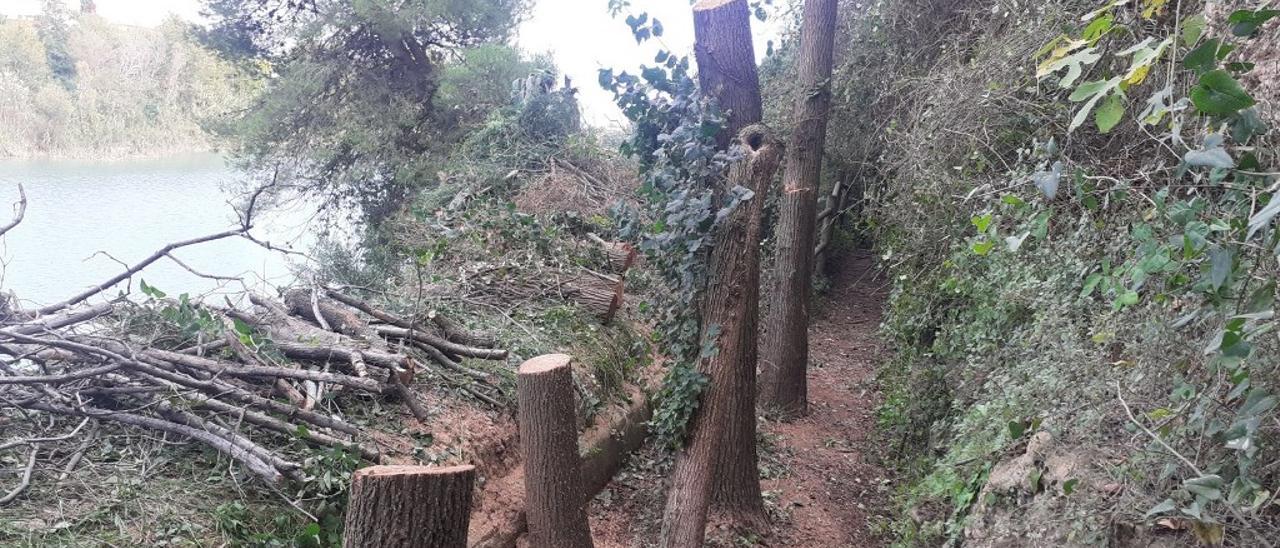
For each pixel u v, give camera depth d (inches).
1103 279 148.5
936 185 286.2
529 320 310.0
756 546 235.8
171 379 170.1
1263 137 112.4
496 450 225.3
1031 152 221.5
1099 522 133.0
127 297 200.4
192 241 201.6
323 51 669.9
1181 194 147.9
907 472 285.7
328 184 689.6
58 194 386.9
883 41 417.1
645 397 316.5
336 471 167.6
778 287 366.0
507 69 669.9
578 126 569.6
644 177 219.1
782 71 502.3
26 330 176.4
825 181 543.8
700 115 205.6
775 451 319.0
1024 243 231.1
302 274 265.1
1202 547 114.7
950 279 274.1
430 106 692.7
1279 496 98.4
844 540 255.4
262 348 197.9
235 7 638.5
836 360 456.1
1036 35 244.8
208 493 155.8
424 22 658.8
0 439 155.0
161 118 550.0
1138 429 124.2
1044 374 182.2
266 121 636.1
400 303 279.6
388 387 204.5
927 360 313.0
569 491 175.6
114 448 161.6
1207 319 115.6
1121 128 200.2
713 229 209.0
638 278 400.8
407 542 112.8
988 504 181.2
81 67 484.4
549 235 381.1
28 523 134.2
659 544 215.2
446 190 492.7
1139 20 175.3
